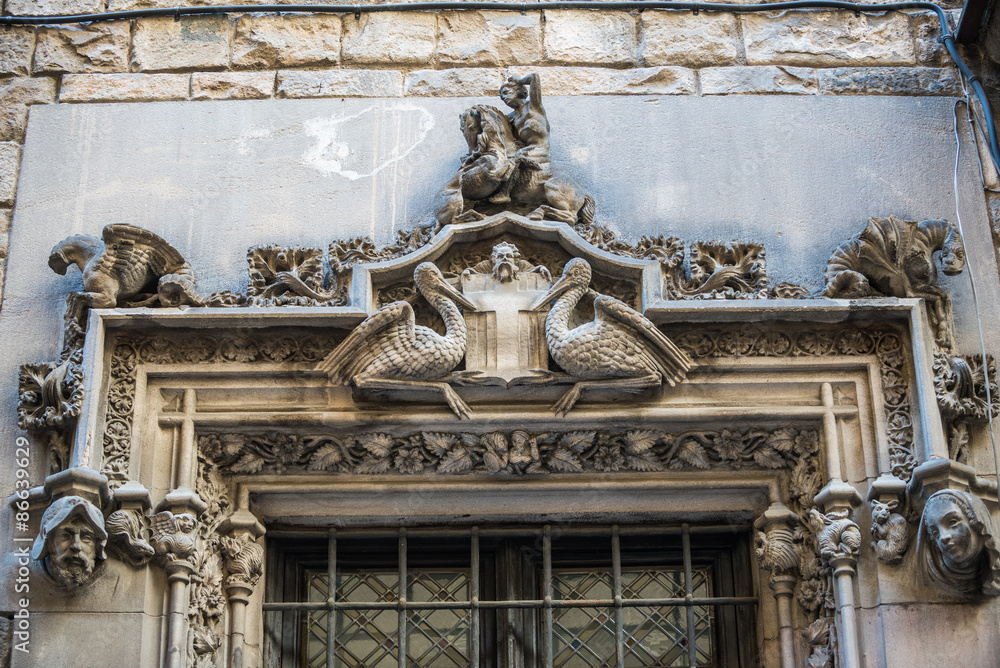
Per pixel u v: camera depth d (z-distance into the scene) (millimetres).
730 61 8711
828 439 7375
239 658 7207
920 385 7340
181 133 8422
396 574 7715
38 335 7742
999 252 8039
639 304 7645
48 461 7309
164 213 8141
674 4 8852
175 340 7570
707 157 8336
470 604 7438
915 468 7047
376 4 8844
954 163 8320
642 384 7363
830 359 7543
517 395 7480
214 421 7398
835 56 8727
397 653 7504
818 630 7066
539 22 8836
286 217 8125
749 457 7551
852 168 8305
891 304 7527
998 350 7707
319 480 7562
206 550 7254
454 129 8438
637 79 8625
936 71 8664
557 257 7855
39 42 8766
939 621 6875
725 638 7477
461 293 7664
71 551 6750
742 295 7629
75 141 8391
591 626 7562
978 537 6793
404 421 7395
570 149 8359
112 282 7574
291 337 7574
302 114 8484
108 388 7422
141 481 7270
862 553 7082
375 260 7777
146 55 8727
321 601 7652
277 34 8781
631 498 7605
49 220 8125
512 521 7695
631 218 8117
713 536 7758
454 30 8812
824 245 8031
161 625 6922
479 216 7895
